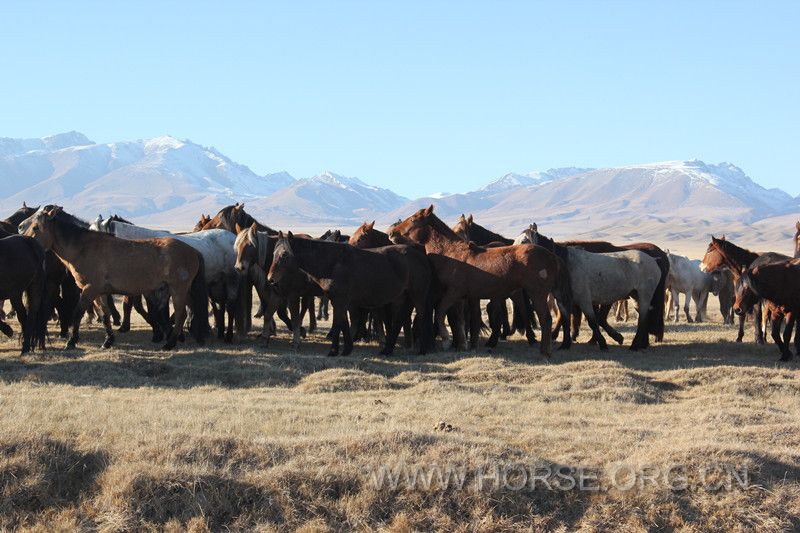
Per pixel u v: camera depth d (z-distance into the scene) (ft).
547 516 34.06
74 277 65.87
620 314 107.45
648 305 73.61
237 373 56.54
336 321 66.03
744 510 34.65
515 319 81.92
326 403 48.60
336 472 34.91
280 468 35.12
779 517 34.60
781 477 36.86
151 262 64.85
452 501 34.30
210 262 73.61
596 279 72.49
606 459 37.70
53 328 81.61
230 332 73.36
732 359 68.59
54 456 35.47
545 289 67.31
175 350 65.41
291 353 66.28
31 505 33.71
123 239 65.16
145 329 81.56
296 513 33.45
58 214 66.64
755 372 58.49
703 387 56.54
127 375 55.36
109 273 64.23
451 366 61.31
